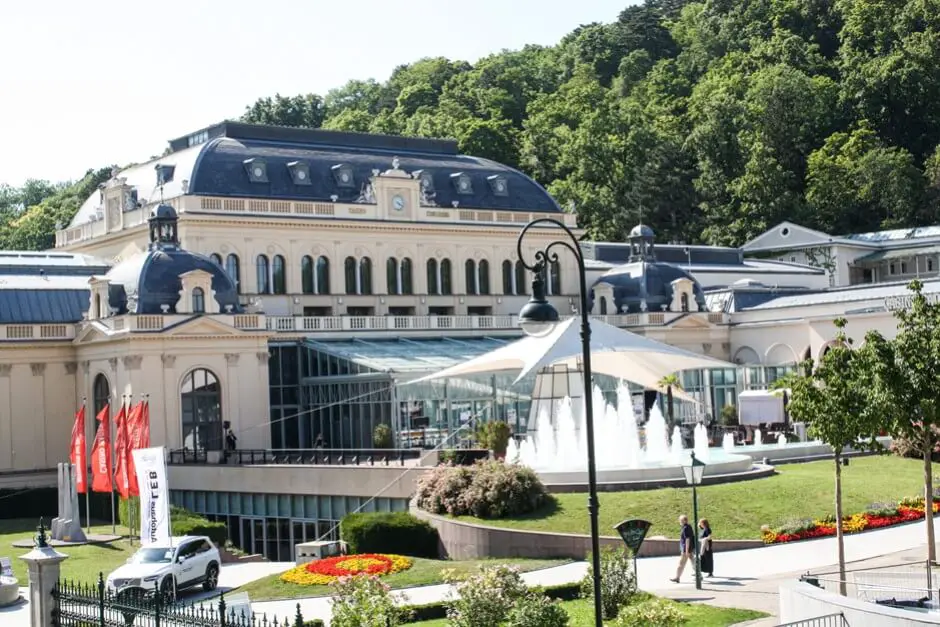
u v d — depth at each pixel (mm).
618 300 136250
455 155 139375
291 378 115625
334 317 118000
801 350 131375
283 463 95812
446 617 50281
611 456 86688
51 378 110875
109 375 106562
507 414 109812
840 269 167500
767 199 190000
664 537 65250
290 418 115375
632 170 195000
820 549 63062
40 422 109875
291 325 115500
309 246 121188
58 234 135750
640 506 69625
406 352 114125
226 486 96000
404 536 70875
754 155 191375
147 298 105688
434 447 99750
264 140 126500
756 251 174375
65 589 48125
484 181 134875
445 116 199625
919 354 54156
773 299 138750
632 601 49219
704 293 144125
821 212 189500
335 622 42531
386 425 103938
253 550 94000
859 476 80938
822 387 55469
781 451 93125
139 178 127062
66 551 81000
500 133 195875
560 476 76188
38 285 113062
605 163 193875
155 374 104312
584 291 41125
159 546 63844
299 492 90438
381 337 120375
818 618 39031
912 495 74125
